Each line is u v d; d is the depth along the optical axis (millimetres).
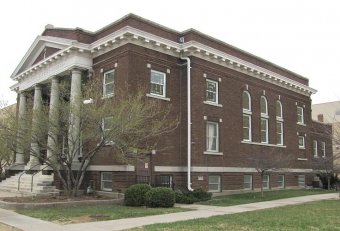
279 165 26922
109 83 25047
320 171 37594
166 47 25500
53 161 23000
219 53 27812
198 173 25531
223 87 28734
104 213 16656
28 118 20719
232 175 28422
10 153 29766
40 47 30594
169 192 19656
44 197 21500
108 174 24031
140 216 15977
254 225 13070
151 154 23859
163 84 25500
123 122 19734
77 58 25938
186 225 13109
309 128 39906
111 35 24281
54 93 26844
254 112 31766
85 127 20422
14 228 13289
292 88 37531
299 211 17484
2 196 22938
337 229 12242
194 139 25641
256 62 32656
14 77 33531
